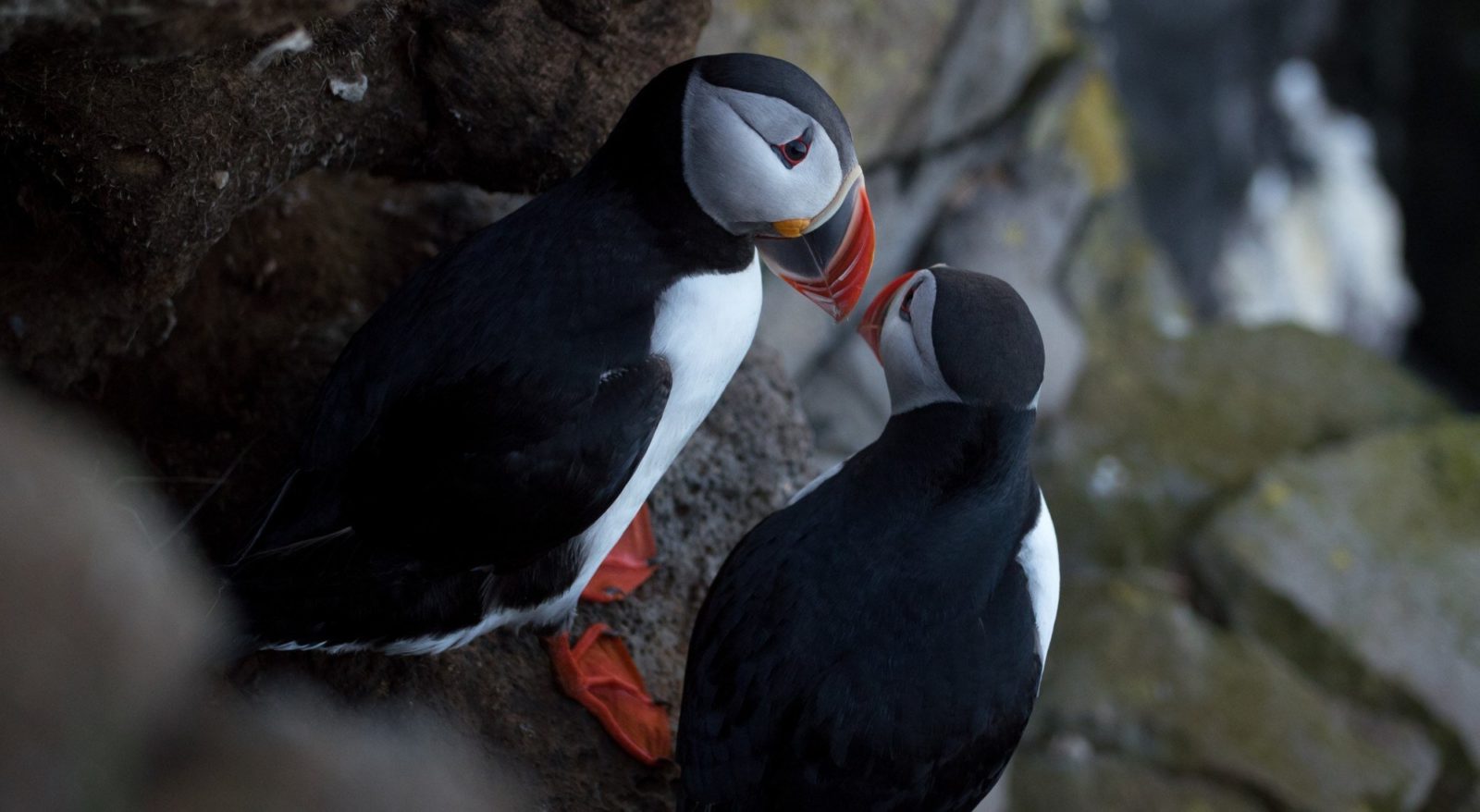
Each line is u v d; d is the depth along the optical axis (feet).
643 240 11.91
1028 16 29.81
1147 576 30.81
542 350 11.39
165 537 13.08
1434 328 59.00
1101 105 37.60
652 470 12.38
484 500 11.22
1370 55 56.24
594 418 11.35
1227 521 30.91
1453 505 31.60
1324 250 62.13
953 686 11.56
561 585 12.51
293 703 11.93
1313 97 60.23
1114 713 27.37
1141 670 28.19
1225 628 29.66
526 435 11.23
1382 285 63.00
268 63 11.78
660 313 11.76
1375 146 58.65
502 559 11.68
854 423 28.86
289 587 10.87
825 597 11.90
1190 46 56.44
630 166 12.12
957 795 11.91
